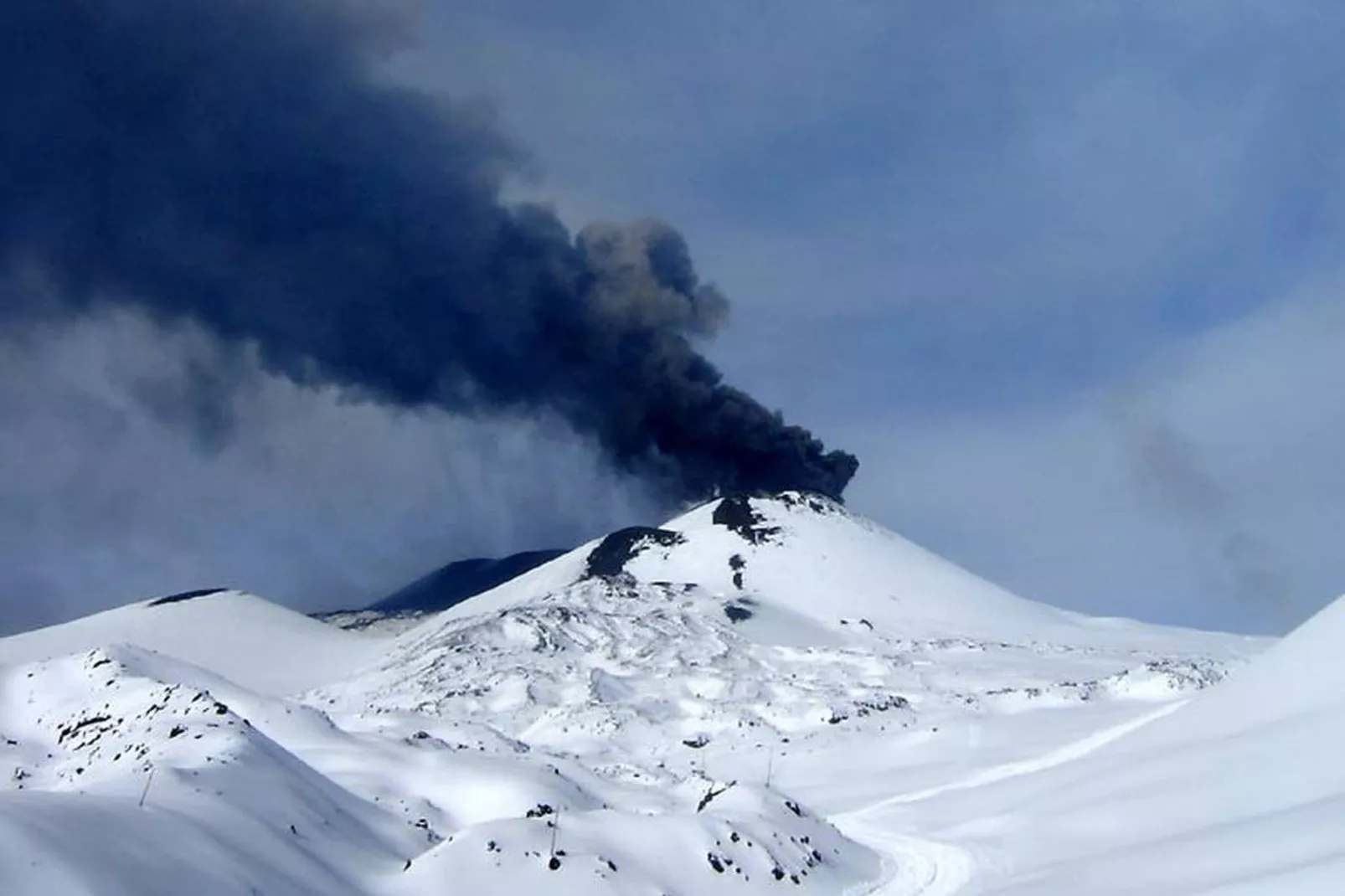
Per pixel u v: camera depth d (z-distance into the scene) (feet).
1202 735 272.51
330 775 252.83
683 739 453.17
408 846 208.23
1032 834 239.71
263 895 140.36
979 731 416.87
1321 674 257.96
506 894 167.22
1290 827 172.14
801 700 508.12
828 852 228.84
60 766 232.53
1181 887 157.89
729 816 218.59
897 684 570.87
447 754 276.82
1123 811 230.68
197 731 217.77
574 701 502.38
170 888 128.06
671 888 182.50
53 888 114.62
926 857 240.12
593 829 193.98
